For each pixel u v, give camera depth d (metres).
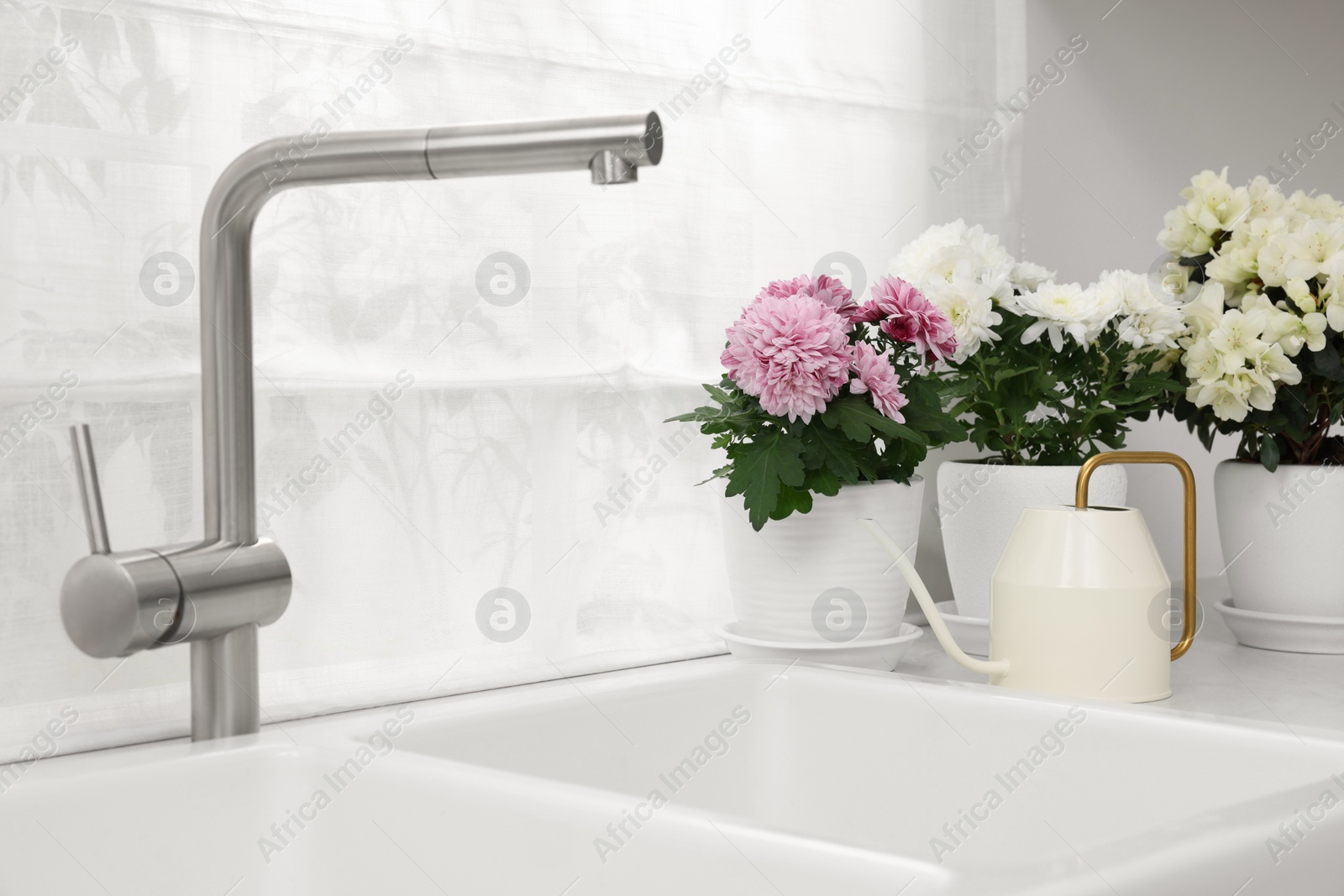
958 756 0.88
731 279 1.16
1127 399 1.15
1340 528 1.17
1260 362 1.15
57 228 0.79
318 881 0.74
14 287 0.78
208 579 0.72
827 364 0.96
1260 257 1.18
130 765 0.71
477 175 0.73
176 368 0.85
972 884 0.48
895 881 0.50
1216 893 0.52
